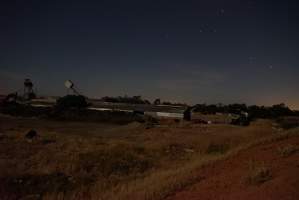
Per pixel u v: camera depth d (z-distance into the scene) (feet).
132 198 29.91
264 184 26.18
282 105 280.31
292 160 32.01
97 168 48.62
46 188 37.65
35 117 221.66
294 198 21.36
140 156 60.49
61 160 51.39
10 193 35.17
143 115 233.76
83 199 34.14
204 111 290.56
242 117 198.80
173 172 39.65
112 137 115.03
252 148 44.04
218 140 88.22
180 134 117.50
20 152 58.90
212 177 33.35
